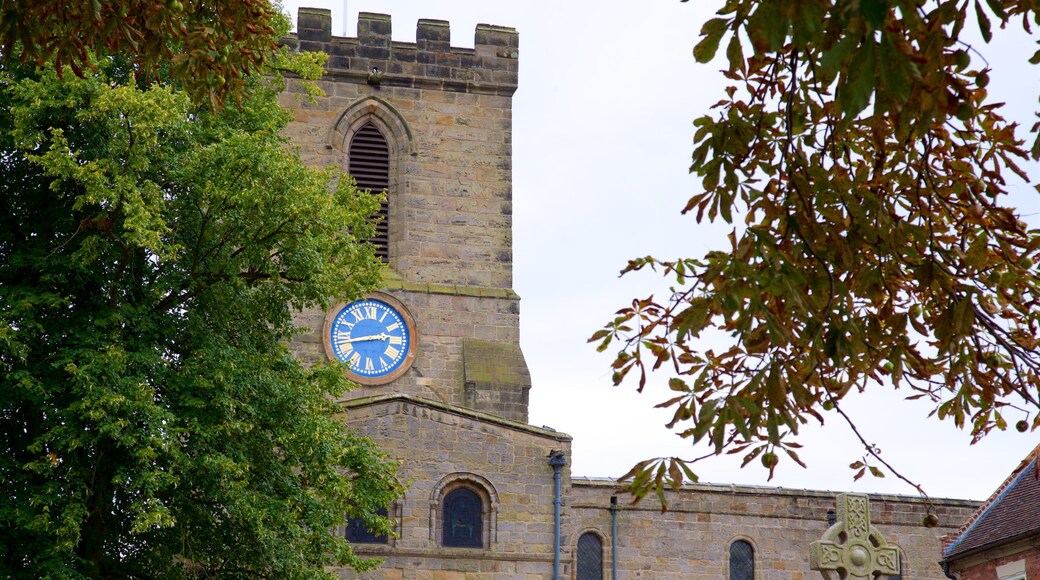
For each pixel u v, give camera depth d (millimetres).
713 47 13078
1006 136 14844
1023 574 44938
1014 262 15195
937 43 12312
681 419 14484
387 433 49844
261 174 33031
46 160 30281
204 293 33781
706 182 14844
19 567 31016
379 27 60844
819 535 58219
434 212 59750
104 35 18578
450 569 49125
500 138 60906
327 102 59969
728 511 57594
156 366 32156
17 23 18234
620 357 14688
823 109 14656
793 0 11805
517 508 50156
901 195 15422
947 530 59344
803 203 14594
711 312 14023
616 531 56375
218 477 32031
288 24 37188
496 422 50688
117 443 30828
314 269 34188
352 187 38938
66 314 32406
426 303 58000
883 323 16312
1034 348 15469
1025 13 12844
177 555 35344
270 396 34094
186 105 32406
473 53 61344
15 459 32156
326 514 35000
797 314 14258
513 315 58562
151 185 31266
